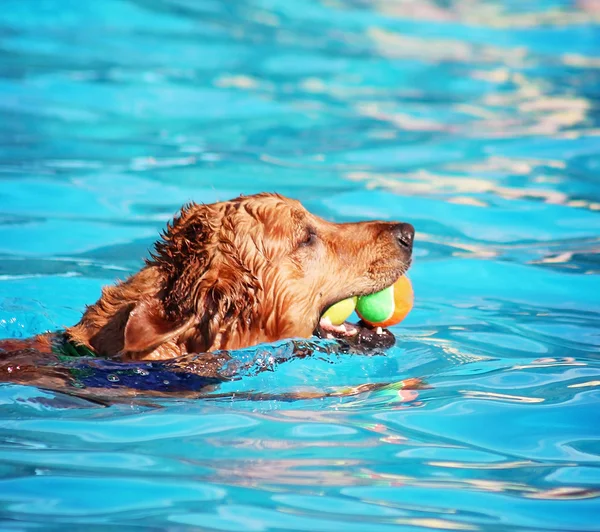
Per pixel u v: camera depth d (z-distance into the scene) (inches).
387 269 263.4
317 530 165.9
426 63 644.7
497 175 439.8
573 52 675.4
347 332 268.1
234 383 239.3
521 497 180.7
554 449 203.5
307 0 780.6
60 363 238.7
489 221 387.9
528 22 751.7
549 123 523.2
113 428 209.9
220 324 238.8
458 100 569.9
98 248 349.4
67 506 173.2
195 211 255.9
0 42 621.6
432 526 168.2
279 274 250.1
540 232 377.4
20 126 490.0
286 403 229.3
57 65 587.8
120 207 390.6
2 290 308.5
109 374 232.7
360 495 180.4
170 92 556.7
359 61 641.6
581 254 354.6
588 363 260.2
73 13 687.1
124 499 175.9
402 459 197.0
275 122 519.8
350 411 224.8
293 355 254.7
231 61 622.8
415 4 794.8
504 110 550.0
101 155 455.5
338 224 269.4
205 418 217.3
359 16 750.5
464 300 317.7
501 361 263.3
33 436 204.1
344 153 472.7
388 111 547.2
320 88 584.7
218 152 467.8
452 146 485.4
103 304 251.1
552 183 429.7
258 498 177.3
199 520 168.4
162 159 453.1
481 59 657.0
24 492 178.2
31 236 359.6
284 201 261.1
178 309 235.3
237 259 244.1
